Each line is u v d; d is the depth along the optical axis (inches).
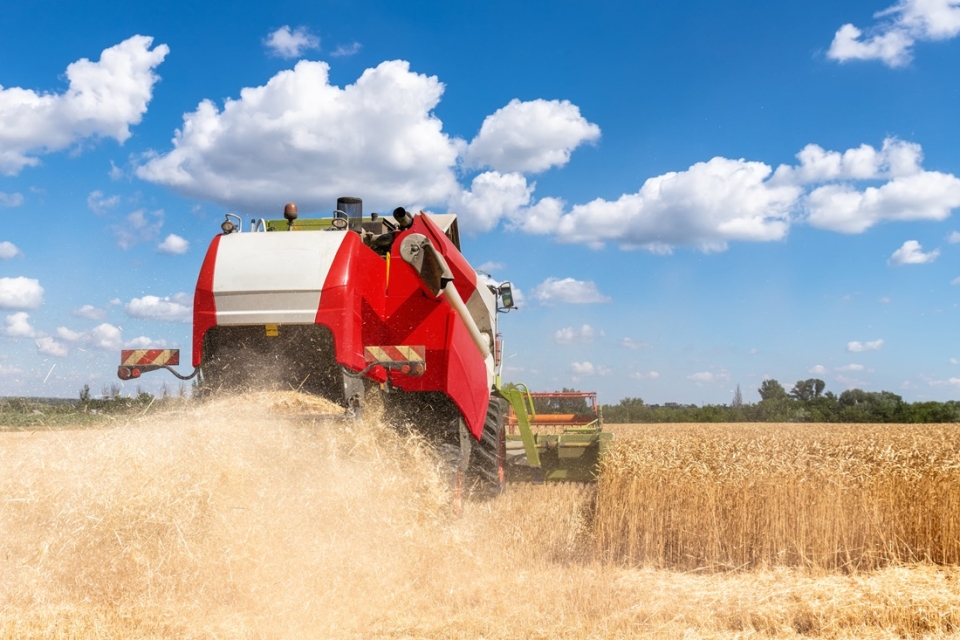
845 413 2285.9
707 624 208.8
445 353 304.7
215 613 194.7
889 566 281.4
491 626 198.7
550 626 200.4
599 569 269.9
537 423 592.4
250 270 272.5
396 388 305.0
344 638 188.1
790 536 291.1
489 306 406.9
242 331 275.0
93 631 176.7
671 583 259.9
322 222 342.6
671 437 411.2
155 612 189.0
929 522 288.4
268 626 187.5
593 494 381.4
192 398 275.0
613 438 438.3
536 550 288.2
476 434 329.7
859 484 293.9
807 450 327.9
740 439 373.7
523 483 447.8
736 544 294.4
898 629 206.2
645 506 300.0
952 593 230.2
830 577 267.6
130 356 279.3
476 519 322.3
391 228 348.8
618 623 205.3
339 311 268.7
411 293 308.5
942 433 467.2
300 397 268.5
